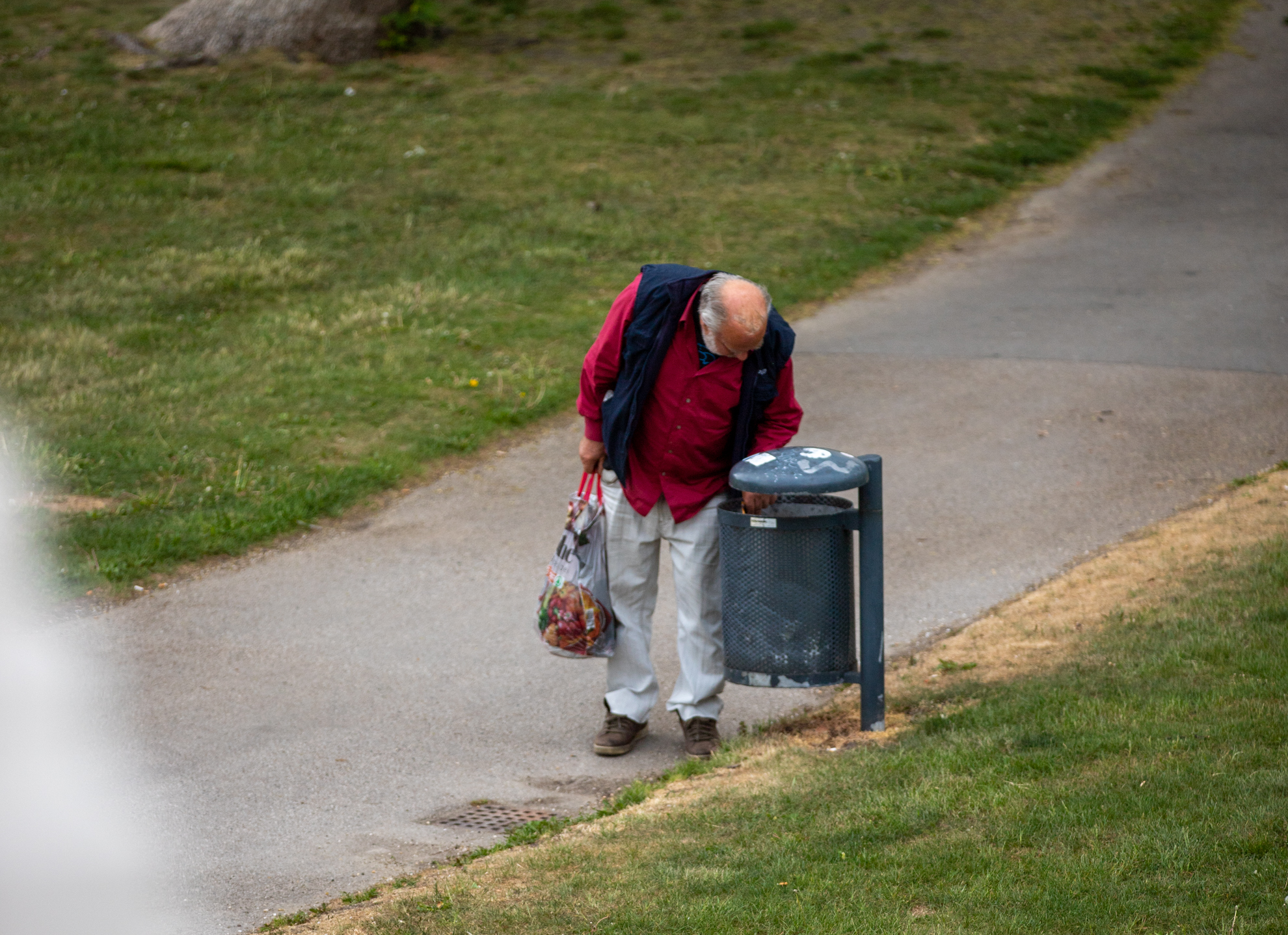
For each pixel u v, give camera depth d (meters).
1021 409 34.34
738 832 14.84
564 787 17.69
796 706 20.05
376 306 43.19
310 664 21.72
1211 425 31.89
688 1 95.94
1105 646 19.58
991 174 61.81
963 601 23.36
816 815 15.07
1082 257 50.56
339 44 80.00
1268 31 89.19
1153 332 40.53
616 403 17.44
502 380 36.94
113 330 40.00
